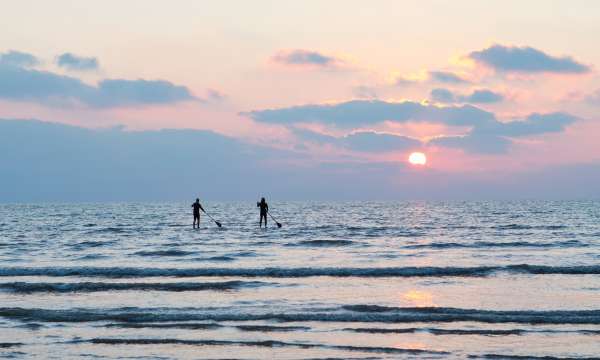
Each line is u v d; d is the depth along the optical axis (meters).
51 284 24.73
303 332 18.12
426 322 19.16
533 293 23.55
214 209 140.38
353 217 89.62
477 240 46.59
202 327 18.67
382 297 22.92
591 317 19.56
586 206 151.25
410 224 68.88
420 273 27.92
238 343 17.08
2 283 24.94
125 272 28.56
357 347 16.69
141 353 16.34
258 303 21.89
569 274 27.78
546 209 125.56
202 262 33.06
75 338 17.62
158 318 19.73
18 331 18.34
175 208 156.00
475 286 25.03
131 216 96.00
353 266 31.00
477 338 17.45
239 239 46.84
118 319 19.62
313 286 25.08
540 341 17.16
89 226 66.19
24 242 45.47
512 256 35.66
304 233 53.22
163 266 31.44
